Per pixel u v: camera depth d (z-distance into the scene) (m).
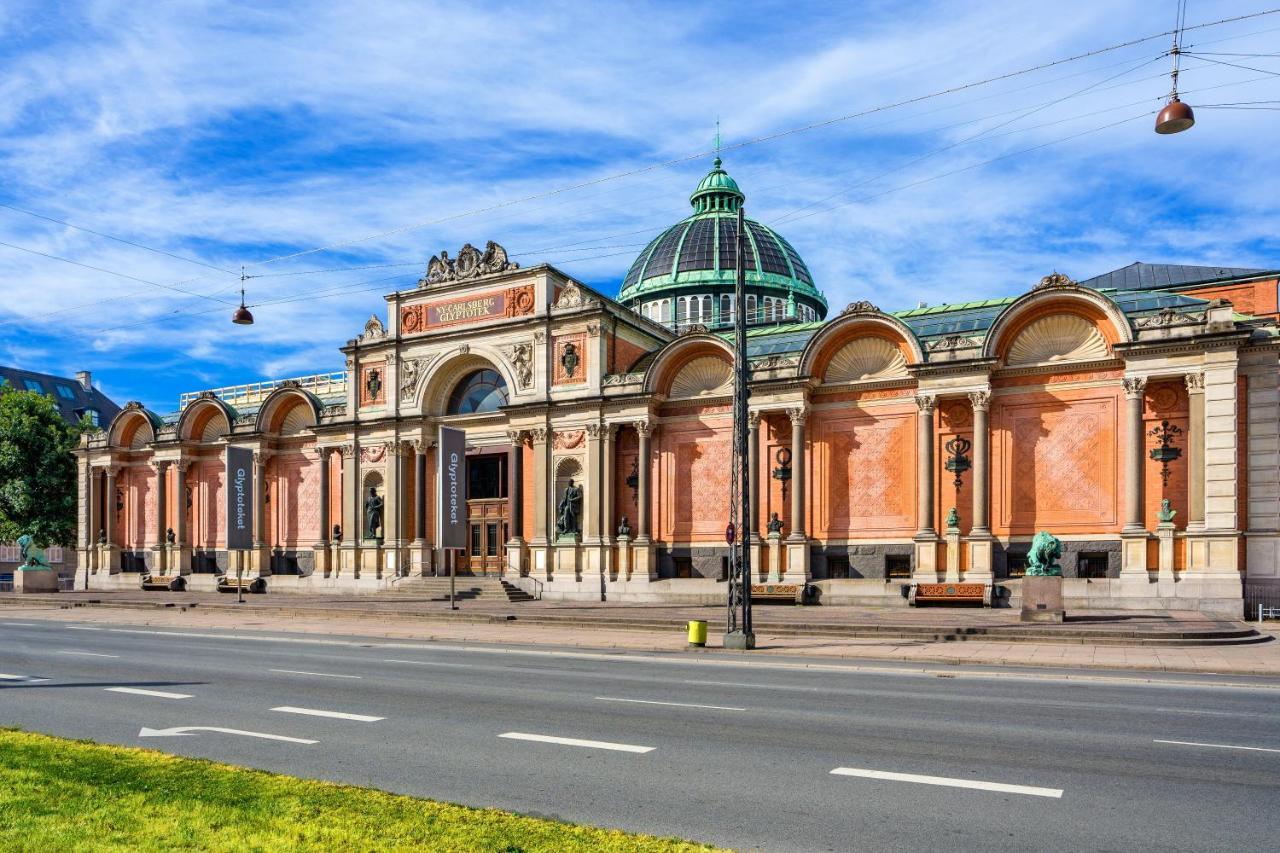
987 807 9.64
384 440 53.69
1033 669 21.48
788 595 40.88
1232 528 34.50
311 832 8.38
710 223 62.94
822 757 11.88
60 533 71.50
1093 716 14.70
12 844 8.04
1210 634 26.25
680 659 23.80
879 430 42.12
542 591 47.72
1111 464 37.62
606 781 10.74
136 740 13.18
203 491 62.84
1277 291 45.66
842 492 42.72
